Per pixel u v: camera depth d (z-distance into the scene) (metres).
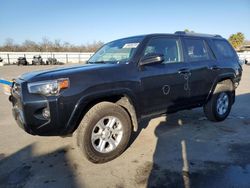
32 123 3.10
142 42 4.04
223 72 5.22
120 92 3.53
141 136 4.53
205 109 5.26
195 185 2.90
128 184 2.97
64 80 3.11
